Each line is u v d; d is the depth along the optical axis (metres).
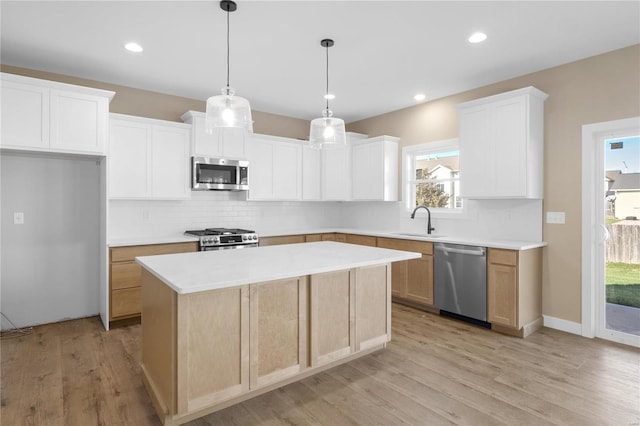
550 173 3.60
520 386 2.46
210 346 2.04
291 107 5.07
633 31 2.85
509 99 3.57
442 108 4.59
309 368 2.47
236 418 2.10
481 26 2.78
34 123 3.16
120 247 3.60
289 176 5.25
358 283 2.75
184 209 4.63
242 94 4.48
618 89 3.18
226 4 2.46
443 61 3.44
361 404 2.24
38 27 2.79
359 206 5.79
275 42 3.05
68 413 2.13
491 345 3.17
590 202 3.35
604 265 3.35
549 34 2.90
